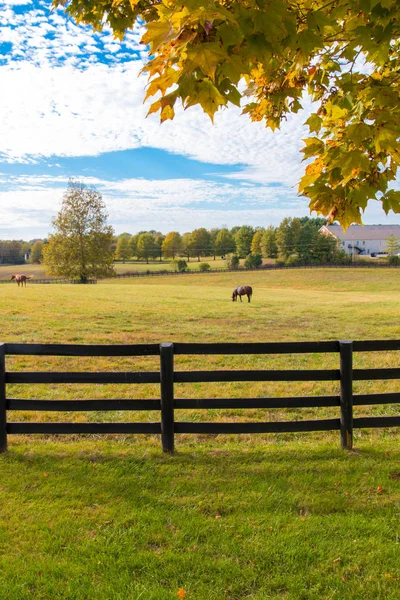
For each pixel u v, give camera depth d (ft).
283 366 37.58
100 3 15.49
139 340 47.78
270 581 10.32
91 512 13.29
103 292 112.47
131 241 415.85
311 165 11.00
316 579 10.37
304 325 60.03
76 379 17.61
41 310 66.95
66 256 201.57
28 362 37.52
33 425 17.65
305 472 15.85
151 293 114.01
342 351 17.40
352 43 10.12
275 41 7.89
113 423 17.56
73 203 201.26
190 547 11.57
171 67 7.52
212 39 7.30
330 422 17.84
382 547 11.46
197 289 141.49
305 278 237.66
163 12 7.88
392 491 14.42
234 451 17.89
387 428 22.62
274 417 25.81
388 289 185.78
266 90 14.01
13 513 13.24
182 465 16.52
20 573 10.64
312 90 14.05
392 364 37.11
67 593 9.98
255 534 12.10
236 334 53.01
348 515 13.05
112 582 10.30
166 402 17.40
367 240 401.29
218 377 17.46
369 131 9.68
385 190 10.80
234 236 429.38
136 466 16.38
